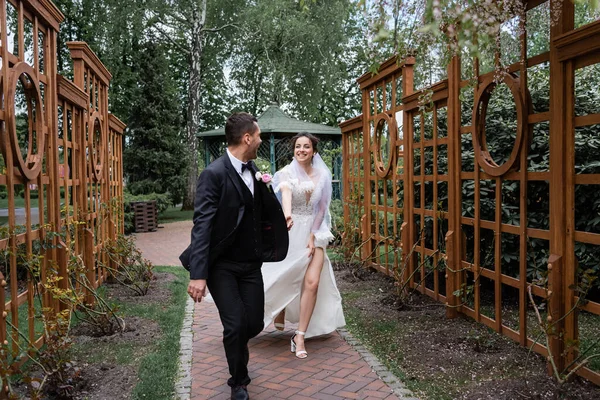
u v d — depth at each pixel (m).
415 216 6.53
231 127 2.98
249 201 2.92
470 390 3.03
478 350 3.71
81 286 4.89
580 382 3.03
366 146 7.34
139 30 18.20
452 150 4.59
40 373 3.32
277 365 3.61
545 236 3.35
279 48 20.88
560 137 3.06
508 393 2.92
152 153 18.48
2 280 3.04
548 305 3.14
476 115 4.11
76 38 20.53
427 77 4.18
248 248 2.96
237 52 22.77
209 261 2.87
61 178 4.71
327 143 16.94
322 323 4.10
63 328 3.25
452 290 4.63
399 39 3.07
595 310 2.86
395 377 3.30
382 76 6.45
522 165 3.53
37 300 5.53
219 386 3.22
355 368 3.51
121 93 19.47
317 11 20.08
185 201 21.48
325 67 20.73
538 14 3.33
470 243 5.69
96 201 6.21
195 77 20.84
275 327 4.40
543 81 5.39
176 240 12.39
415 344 3.92
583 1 1.85
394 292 5.50
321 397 3.03
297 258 3.99
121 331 4.30
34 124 3.98
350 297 5.61
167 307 5.30
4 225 3.53
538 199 5.32
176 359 3.67
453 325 4.42
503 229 3.87
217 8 21.03
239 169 2.98
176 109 19.28
